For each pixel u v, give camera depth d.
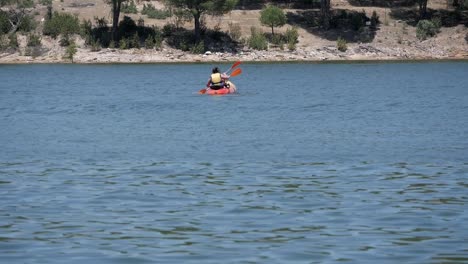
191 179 59.28
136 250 40.66
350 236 43.09
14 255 39.97
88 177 60.28
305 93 133.88
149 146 75.44
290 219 46.78
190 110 107.81
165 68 198.62
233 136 82.06
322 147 74.25
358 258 39.19
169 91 138.00
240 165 65.00
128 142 78.38
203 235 43.38
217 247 41.09
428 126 89.12
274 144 76.25
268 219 46.84
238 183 57.62
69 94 133.25
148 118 99.19
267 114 102.62
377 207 49.78
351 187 56.16
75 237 43.12
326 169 63.09
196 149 73.44
